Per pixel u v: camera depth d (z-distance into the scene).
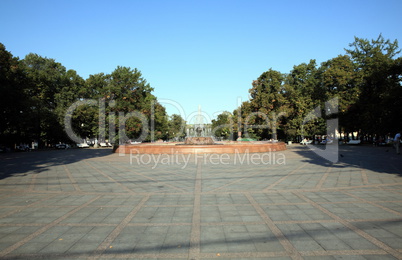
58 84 49.62
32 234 4.60
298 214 5.56
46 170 13.63
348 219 5.17
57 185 9.32
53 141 53.81
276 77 45.84
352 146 36.44
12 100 32.19
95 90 53.88
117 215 5.66
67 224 5.11
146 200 6.97
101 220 5.33
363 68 42.84
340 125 41.50
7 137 42.16
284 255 3.69
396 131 31.81
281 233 4.50
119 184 9.38
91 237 4.43
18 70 34.34
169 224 5.04
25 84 35.50
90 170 13.37
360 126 38.56
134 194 7.73
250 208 6.07
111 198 7.25
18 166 15.86
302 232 4.54
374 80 36.25
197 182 9.59
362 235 4.36
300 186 8.55
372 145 38.62
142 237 4.40
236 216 5.48
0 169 14.38
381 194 7.24
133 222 5.18
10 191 8.38
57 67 52.12
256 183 9.22
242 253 3.77
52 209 6.19
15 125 36.81
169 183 9.46
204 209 6.04
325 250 3.83
